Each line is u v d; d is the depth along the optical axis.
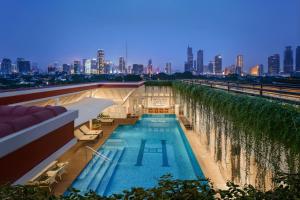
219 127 13.22
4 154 5.21
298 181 3.69
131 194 3.31
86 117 16.09
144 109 37.19
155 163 16.48
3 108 8.79
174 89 35.16
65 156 16.98
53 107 9.00
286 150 6.58
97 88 32.34
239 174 10.30
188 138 19.69
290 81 13.47
